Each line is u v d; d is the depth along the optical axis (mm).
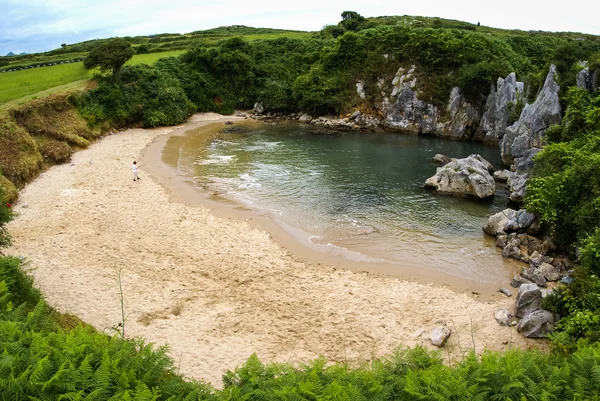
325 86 64812
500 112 50406
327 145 50156
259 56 75500
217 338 16391
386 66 62906
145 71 61250
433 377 9680
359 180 37125
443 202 32438
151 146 46469
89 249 22922
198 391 9289
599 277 16891
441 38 61125
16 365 8688
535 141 37312
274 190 34031
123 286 19516
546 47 72812
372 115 62594
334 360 15484
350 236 26297
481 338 17047
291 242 25094
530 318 17141
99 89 53000
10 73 57750
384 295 19891
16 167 32688
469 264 23312
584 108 31688
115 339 10500
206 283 20219
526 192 30250
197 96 67375
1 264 14992
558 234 23969
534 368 10219
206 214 28719
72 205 29031
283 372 10773
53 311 15609
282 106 67125
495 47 63438
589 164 23391
